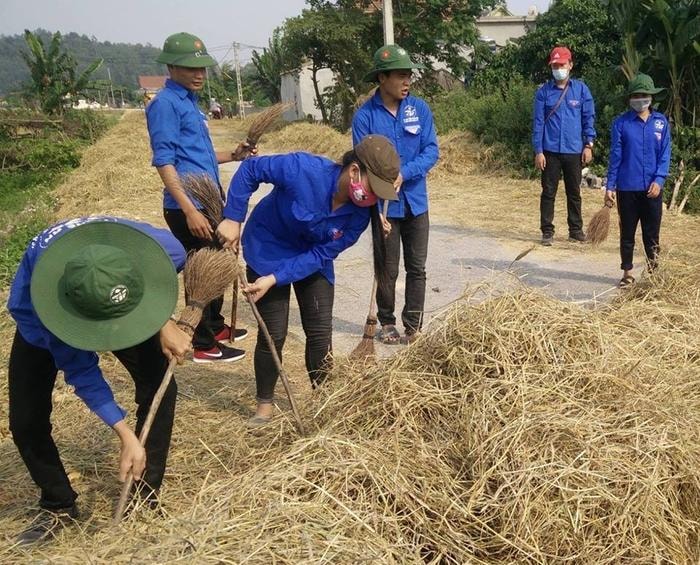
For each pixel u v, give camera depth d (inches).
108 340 99.3
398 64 201.5
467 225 397.7
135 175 565.0
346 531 108.7
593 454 122.3
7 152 894.4
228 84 2677.2
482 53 1023.0
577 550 113.6
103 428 163.5
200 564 97.3
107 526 118.5
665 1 467.2
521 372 137.7
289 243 156.6
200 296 123.4
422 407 138.2
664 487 120.9
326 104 1171.9
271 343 151.3
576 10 843.4
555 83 338.6
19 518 131.3
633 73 496.7
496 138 583.8
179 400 178.7
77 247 100.1
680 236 354.6
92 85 1225.4
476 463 124.1
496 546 114.9
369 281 295.1
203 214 184.5
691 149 470.6
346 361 164.1
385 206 207.8
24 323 111.3
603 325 157.9
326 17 1036.5
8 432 167.2
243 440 155.5
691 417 136.6
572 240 352.8
